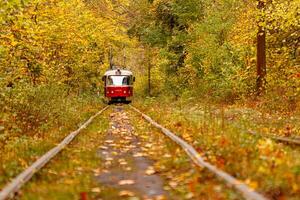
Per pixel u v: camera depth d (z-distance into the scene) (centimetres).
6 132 1745
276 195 888
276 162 1053
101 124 2681
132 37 7369
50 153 1395
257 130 1992
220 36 4900
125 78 6269
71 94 4634
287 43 3706
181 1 5756
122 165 1376
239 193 888
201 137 1622
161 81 6906
